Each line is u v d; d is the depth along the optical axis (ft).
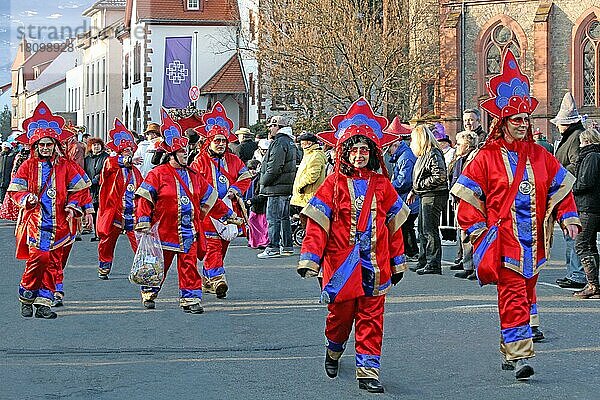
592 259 45.11
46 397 28.09
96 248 73.41
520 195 29.86
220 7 205.77
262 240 70.69
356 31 160.56
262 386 29.19
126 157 55.62
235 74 198.29
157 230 43.06
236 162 48.70
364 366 28.63
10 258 67.41
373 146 28.96
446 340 35.96
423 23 176.65
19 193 41.27
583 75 172.55
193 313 42.65
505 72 30.35
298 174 62.64
